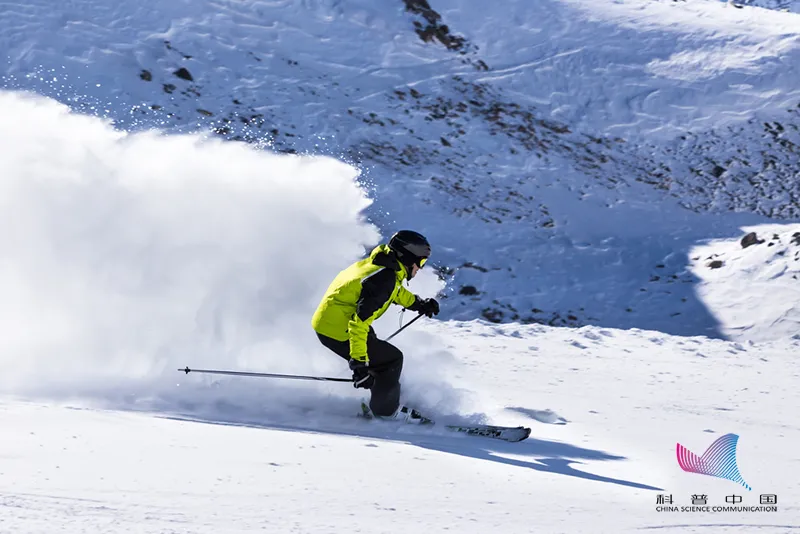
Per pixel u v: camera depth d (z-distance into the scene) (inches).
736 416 746.8
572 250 2591.0
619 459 527.5
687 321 2117.4
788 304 2065.7
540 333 1322.6
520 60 3939.5
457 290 2282.2
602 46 4092.0
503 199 2920.8
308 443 472.7
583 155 3331.7
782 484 470.0
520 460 498.6
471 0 4318.4
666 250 2598.4
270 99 3292.3
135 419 491.5
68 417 466.6
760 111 3688.5
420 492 379.6
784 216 2945.4
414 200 2815.0
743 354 1245.1
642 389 886.4
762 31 4343.0
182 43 3474.4
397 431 592.4
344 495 356.8
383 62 3740.2
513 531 319.6
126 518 285.3
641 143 3457.2
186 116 3051.2
